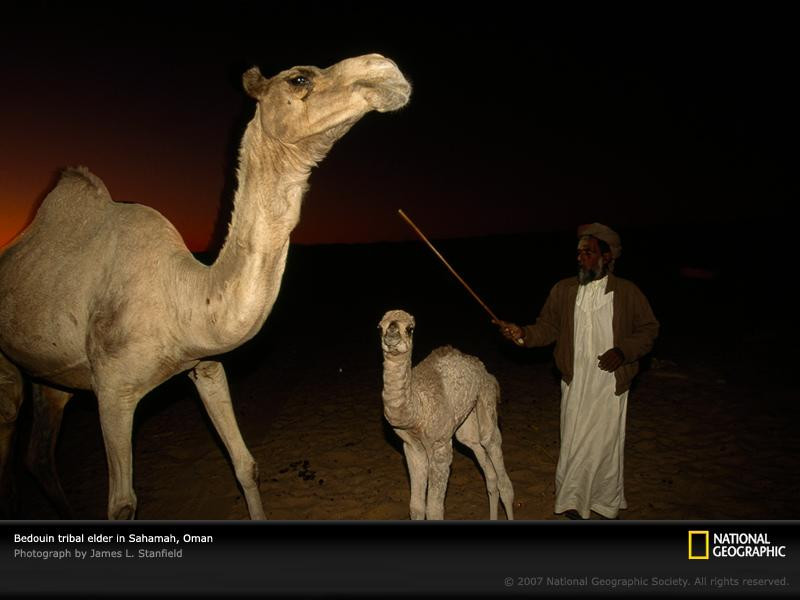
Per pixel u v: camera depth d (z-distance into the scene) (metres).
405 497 5.77
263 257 3.43
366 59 3.02
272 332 14.99
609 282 4.59
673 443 6.74
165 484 6.46
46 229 4.72
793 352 10.09
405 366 3.69
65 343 4.39
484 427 4.68
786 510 5.17
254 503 4.55
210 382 4.40
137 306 3.98
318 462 6.75
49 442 5.41
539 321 4.97
